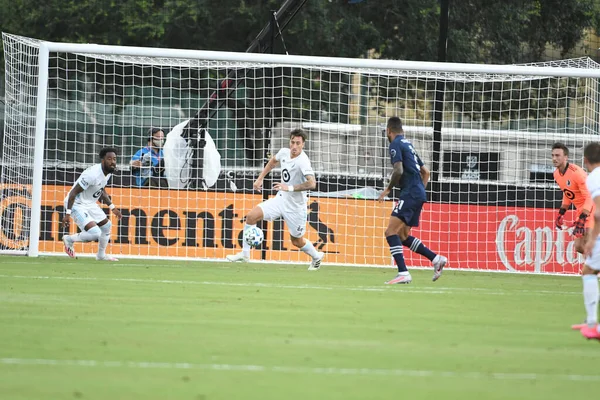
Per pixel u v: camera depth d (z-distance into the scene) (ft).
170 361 68.74
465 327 92.12
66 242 173.99
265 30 213.46
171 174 193.26
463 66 178.50
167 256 187.32
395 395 59.21
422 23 334.44
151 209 188.85
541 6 347.56
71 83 288.92
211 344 76.79
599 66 211.00
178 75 284.00
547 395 60.49
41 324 85.87
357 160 216.54
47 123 239.71
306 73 297.33
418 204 139.54
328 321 93.40
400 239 142.10
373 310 104.32
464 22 340.39
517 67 178.81
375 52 341.82
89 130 240.94
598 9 354.95
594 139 207.31
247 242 167.32
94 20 330.54
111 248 187.52
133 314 94.79
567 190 158.51
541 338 85.71
